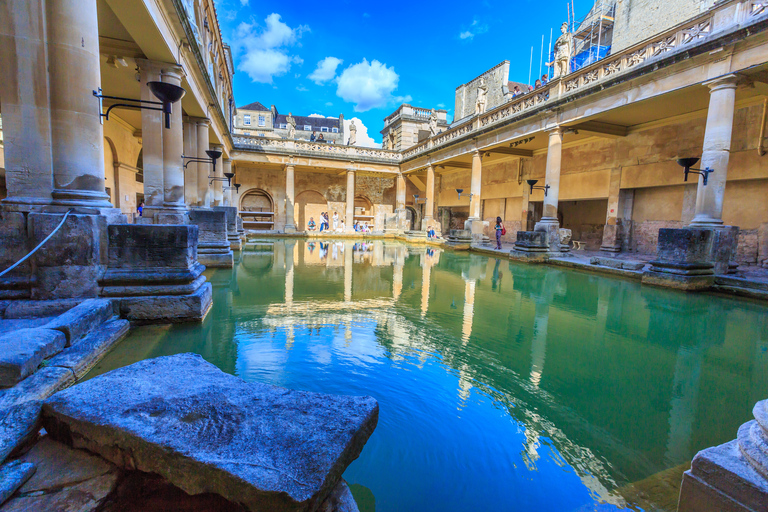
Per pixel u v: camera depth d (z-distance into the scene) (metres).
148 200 8.37
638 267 9.91
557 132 13.52
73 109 4.23
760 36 7.96
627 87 11.04
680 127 12.71
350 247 18.02
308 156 25.38
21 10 3.99
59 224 3.99
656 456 2.49
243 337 4.44
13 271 4.11
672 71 9.77
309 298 6.65
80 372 3.06
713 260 8.55
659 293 7.91
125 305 4.48
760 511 1.51
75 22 4.17
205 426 1.79
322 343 4.36
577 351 4.41
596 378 3.67
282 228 28.16
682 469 2.36
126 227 4.55
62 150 4.22
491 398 3.19
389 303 6.51
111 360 3.51
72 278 4.25
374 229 27.86
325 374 3.51
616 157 15.03
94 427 1.80
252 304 6.07
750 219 11.30
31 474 1.74
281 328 4.85
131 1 5.97
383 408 2.96
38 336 3.03
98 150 4.51
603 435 2.71
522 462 2.39
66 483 1.70
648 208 14.37
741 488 1.57
